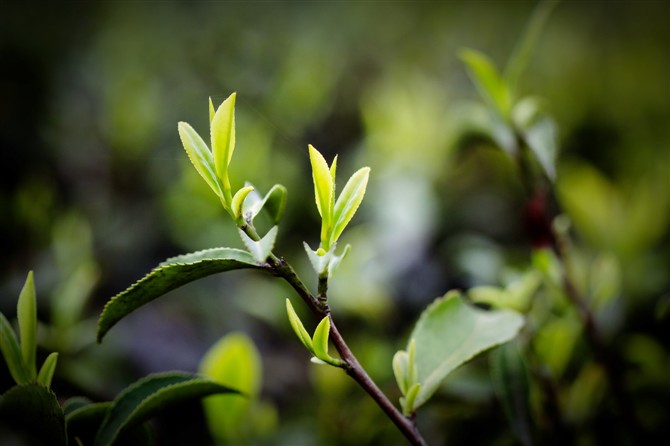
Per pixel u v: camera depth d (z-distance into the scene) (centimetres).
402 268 63
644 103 99
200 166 30
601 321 51
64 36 102
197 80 85
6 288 58
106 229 72
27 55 96
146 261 69
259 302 61
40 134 84
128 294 31
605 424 45
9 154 80
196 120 81
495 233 74
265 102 79
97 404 34
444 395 46
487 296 45
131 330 60
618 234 64
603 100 102
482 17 126
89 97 94
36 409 31
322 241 30
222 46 94
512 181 77
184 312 65
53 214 69
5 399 31
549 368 44
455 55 119
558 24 122
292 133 79
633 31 119
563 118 97
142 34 100
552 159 42
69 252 59
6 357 33
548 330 47
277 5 114
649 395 50
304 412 56
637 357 51
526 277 45
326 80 90
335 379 51
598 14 123
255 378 44
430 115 76
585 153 93
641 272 61
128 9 107
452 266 63
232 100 30
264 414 49
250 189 30
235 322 65
